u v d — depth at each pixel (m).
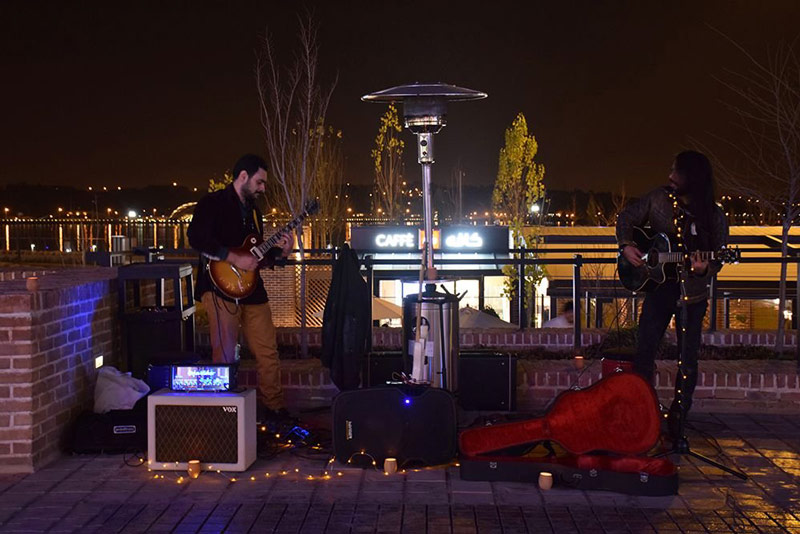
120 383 6.76
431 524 5.02
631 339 9.43
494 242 27.59
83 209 61.00
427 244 6.99
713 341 10.10
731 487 5.67
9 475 5.94
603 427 5.76
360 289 6.96
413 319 6.89
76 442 6.41
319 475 5.92
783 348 9.46
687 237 6.32
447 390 6.16
